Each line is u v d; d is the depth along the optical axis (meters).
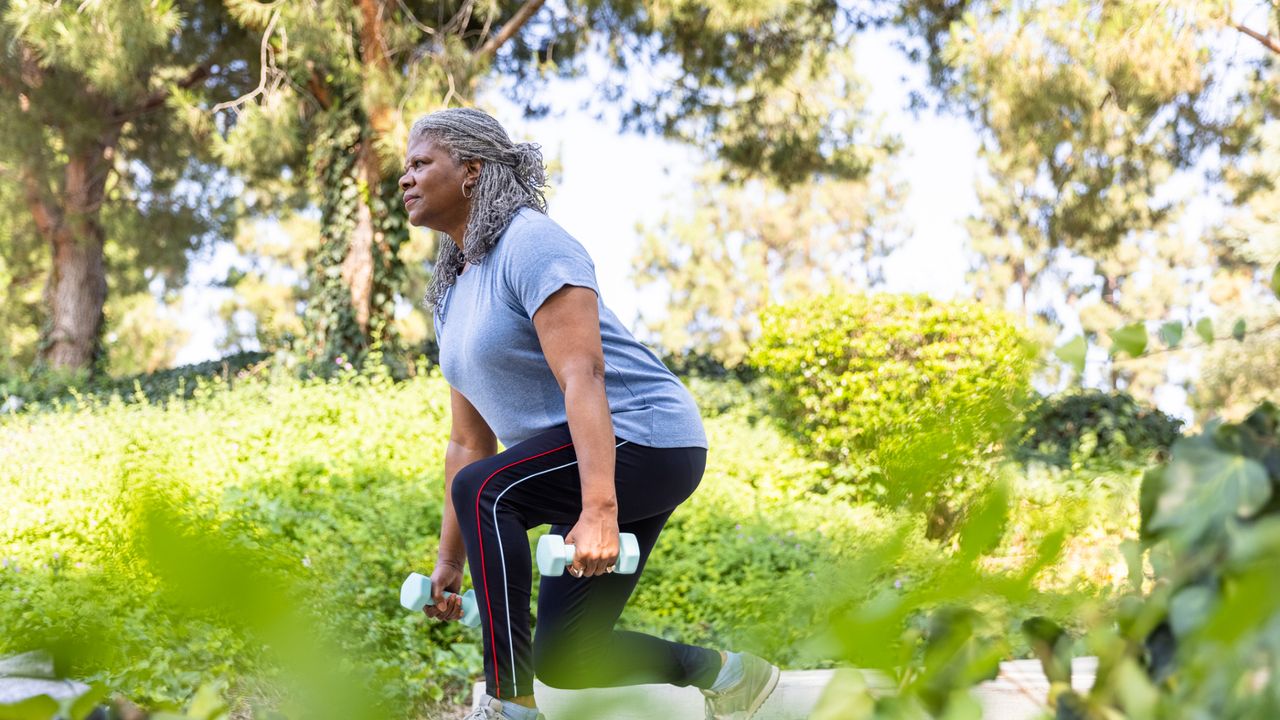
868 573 0.43
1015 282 29.22
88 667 0.47
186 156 18.52
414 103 10.55
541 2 13.27
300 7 10.28
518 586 2.09
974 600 0.43
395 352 13.51
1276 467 0.54
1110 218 14.09
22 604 3.41
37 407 12.70
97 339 17.81
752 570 5.97
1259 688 0.39
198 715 0.61
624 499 2.17
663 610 5.60
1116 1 10.26
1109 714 0.52
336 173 13.37
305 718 0.37
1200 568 0.51
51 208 17.14
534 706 2.10
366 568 5.36
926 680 0.48
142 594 0.37
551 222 2.22
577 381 2.06
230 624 0.37
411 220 2.30
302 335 14.14
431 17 13.39
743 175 15.73
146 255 20.42
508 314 2.18
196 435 9.52
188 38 14.72
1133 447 9.01
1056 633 0.55
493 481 2.13
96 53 9.89
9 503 7.00
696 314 40.47
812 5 13.66
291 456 8.77
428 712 4.26
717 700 2.28
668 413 2.21
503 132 2.30
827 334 9.38
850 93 16.22
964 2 13.70
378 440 9.47
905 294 9.60
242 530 0.38
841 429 9.20
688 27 13.53
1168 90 10.35
